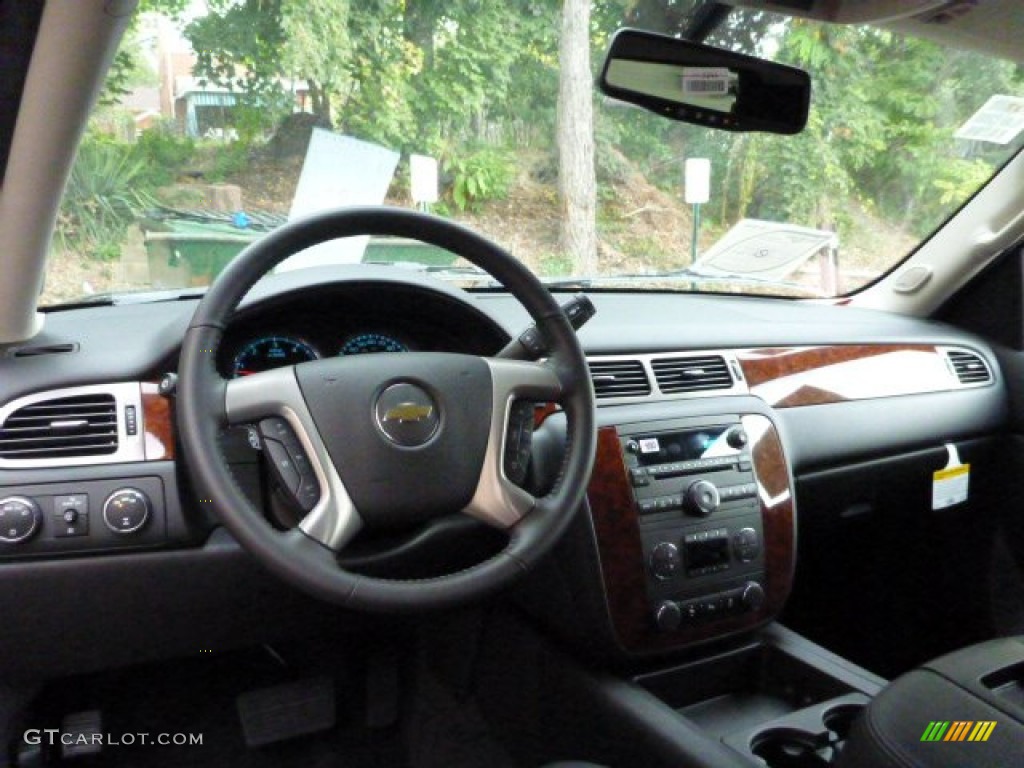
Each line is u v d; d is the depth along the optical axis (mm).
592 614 1500
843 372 1968
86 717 1715
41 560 1310
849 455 1967
